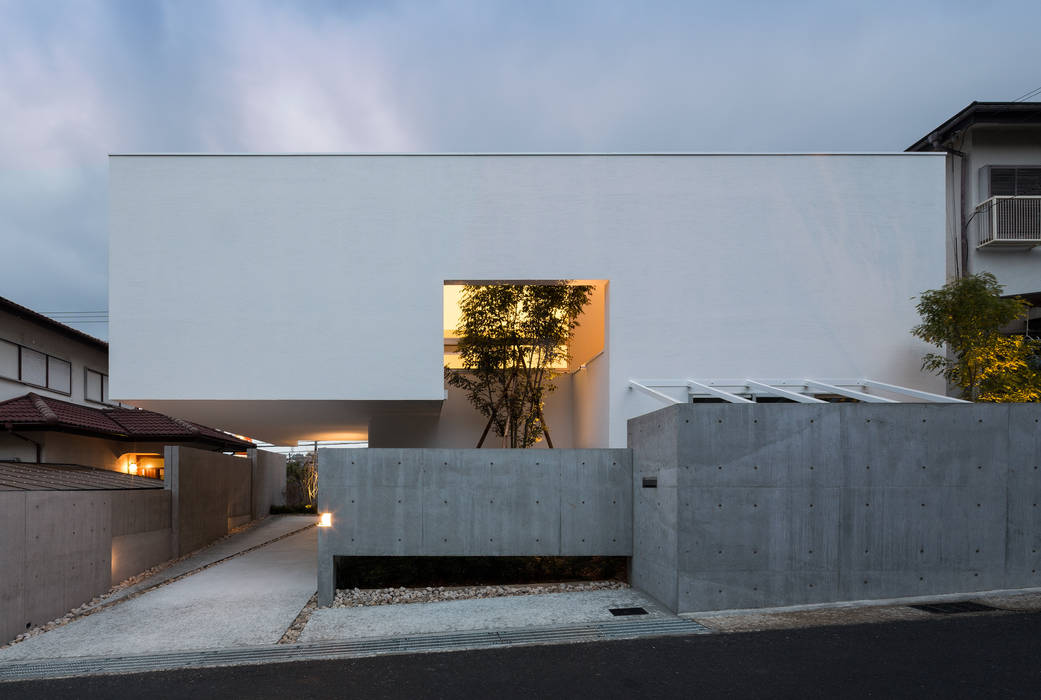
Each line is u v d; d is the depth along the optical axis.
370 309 9.23
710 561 5.97
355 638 5.54
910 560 6.09
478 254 9.36
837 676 3.95
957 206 11.46
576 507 7.45
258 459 19.12
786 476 6.09
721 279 9.48
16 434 11.96
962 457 6.21
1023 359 9.19
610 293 9.41
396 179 9.41
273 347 9.11
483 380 11.82
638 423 7.30
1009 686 3.63
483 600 6.78
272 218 9.27
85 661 5.28
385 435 13.29
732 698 3.68
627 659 4.55
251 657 5.13
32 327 13.50
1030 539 6.18
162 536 10.87
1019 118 11.09
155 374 8.98
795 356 9.41
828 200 9.64
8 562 6.18
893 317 9.53
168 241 9.15
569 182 9.52
